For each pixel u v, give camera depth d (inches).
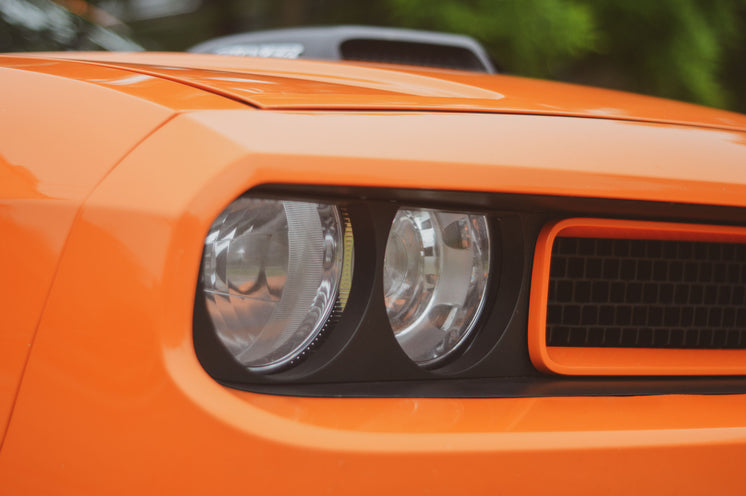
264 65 83.1
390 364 62.2
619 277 69.2
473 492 58.8
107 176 59.0
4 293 58.9
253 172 57.9
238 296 60.0
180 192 57.7
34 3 114.1
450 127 63.1
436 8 396.8
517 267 64.8
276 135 59.2
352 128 60.9
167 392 56.7
